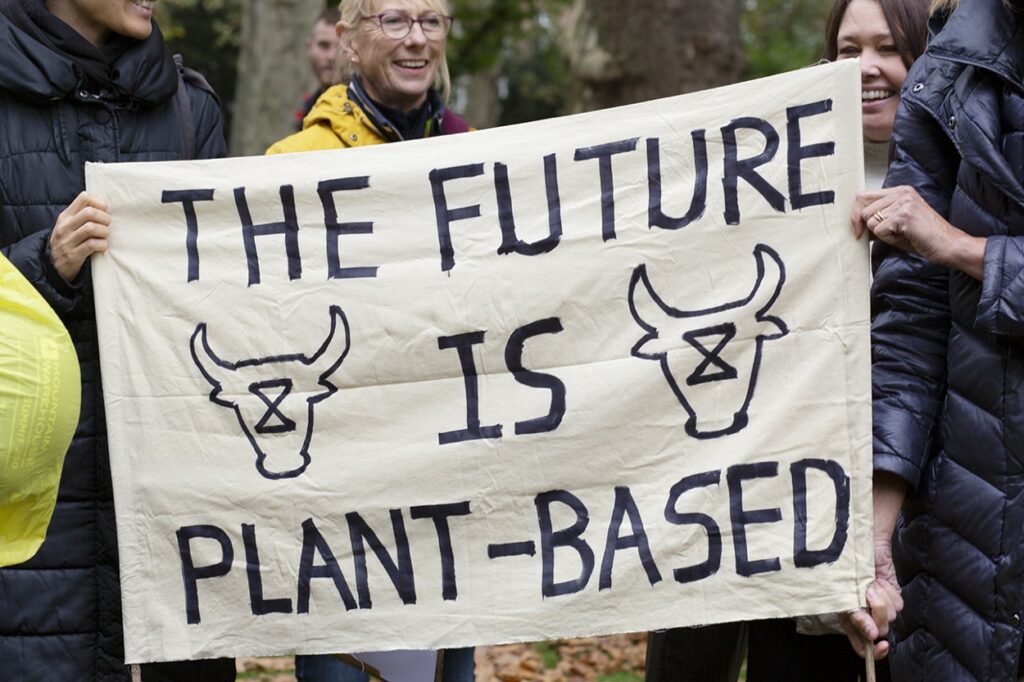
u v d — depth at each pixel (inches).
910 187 238.5
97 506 266.7
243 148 853.2
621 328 254.4
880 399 250.5
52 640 264.4
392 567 258.4
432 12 302.5
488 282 258.1
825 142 247.1
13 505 249.0
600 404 252.7
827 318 246.1
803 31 1616.6
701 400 250.5
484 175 259.3
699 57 656.4
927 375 248.1
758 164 249.9
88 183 261.3
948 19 235.9
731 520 247.6
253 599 260.8
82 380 267.1
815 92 247.4
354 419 260.1
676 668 290.8
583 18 673.6
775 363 248.1
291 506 260.1
